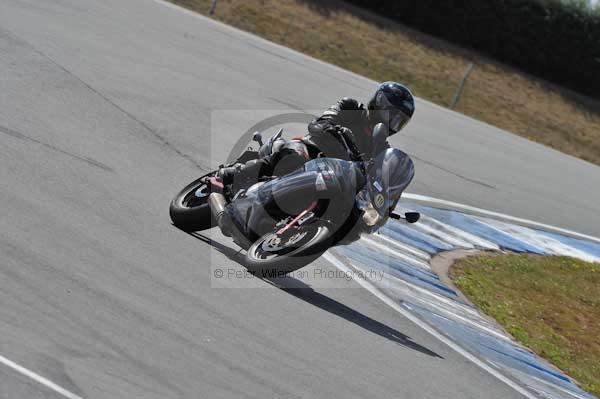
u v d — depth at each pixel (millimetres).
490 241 45469
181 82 51562
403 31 127188
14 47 45406
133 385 16359
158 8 80750
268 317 22453
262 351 20047
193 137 40781
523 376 27438
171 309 20516
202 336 19625
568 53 135500
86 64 47125
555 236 51594
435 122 77938
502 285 39406
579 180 73875
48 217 23766
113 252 22938
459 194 52219
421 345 25703
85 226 24188
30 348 16422
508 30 134375
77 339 17422
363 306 27422
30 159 28750
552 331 35656
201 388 17125
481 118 112438
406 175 24750
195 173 35375
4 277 18953
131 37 59875
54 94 39375
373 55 115562
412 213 25672
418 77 115938
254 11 109500
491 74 126812
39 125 33594
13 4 56656
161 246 25031
